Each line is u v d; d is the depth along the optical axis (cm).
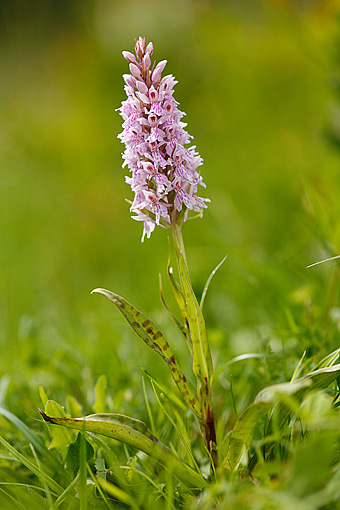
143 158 217
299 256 480
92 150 1102
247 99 998
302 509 160
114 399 295
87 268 711
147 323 217
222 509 182
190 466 223
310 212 392
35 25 1638
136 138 217
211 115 1099
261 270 420
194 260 616
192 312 215
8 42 1666
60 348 401
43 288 667
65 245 778
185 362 373
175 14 1269
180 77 1186
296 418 215
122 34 1331
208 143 1020
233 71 1042
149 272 632
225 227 643
